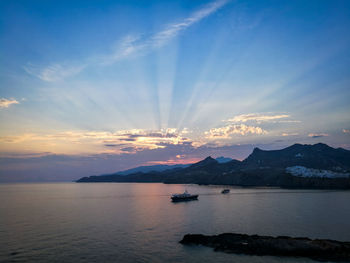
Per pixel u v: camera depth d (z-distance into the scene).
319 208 113.38
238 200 158.00
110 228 74.50
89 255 50.88
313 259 46.59
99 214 102.88
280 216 91.44
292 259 46.84
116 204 143.38
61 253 52.28
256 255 49.19
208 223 79.94
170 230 71.12
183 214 100.12
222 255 49.59
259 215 94.25
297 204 130.38
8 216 99.75
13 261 48.16
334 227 72.19
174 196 160.25
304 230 68.75
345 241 58.34
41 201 167.38
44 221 87.44
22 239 62.97
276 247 50.56
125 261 47.50
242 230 69.75
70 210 117.31
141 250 53.53
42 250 54.25
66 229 73.62
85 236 65.31
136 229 72.75
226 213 100.94
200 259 47.88
